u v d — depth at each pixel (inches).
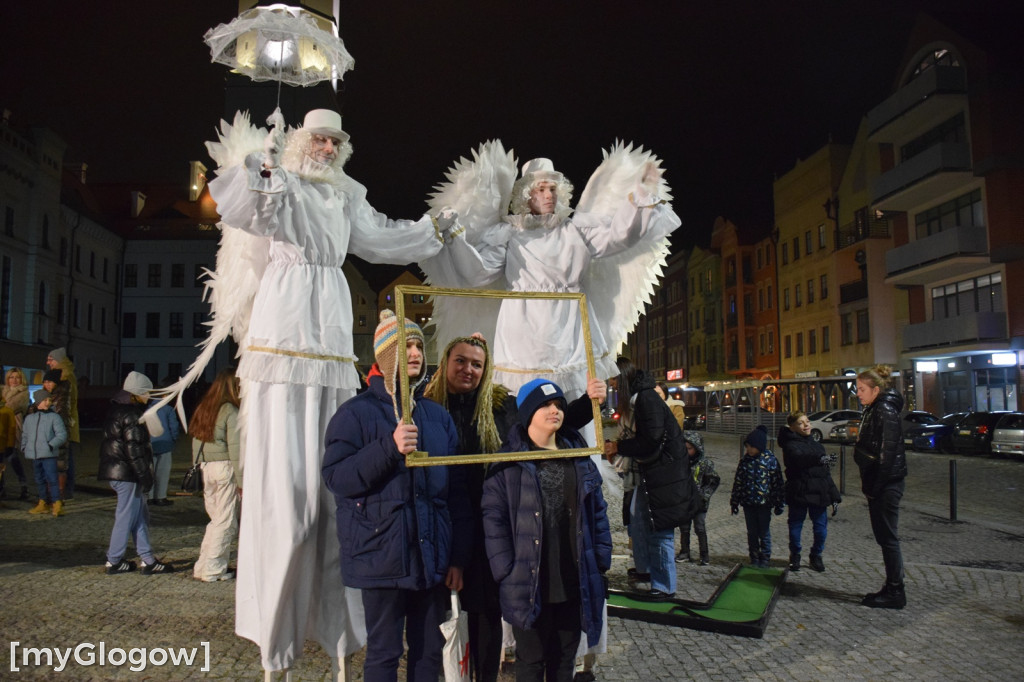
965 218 1155.3
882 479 236.1
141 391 264.8
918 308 1299.2
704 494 301.7
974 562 313.1
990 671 180.9
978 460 809.5
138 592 235.6
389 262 173.5
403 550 121.9
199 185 2183.8
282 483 142.5
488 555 130.6
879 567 296.0
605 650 172.9
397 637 124.9
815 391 1261.1
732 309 2112.5
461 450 143.1
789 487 290.0
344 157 160.1
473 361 143.6
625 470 275.0
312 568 144.2
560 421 133.9
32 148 1604.3
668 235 194.2
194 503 441.4
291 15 161.6
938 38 1181.1
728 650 193.8
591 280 204.5
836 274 1565.0
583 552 130.3
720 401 1438.2
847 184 1539.1
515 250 187.9
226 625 200.8
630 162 193.0
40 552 295.1
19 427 457.1
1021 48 1099.3
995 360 1090.7
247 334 153.3
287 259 151.0
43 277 1646.2
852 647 197.5
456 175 192.5
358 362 168.6
